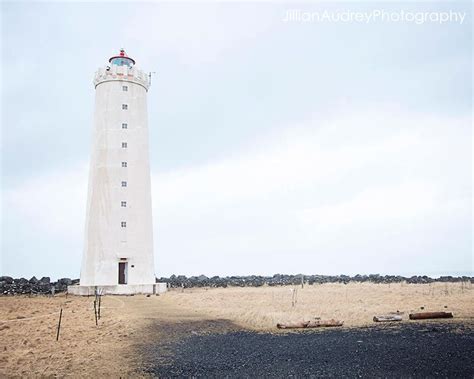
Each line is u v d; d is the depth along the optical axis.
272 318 29.00
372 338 22.34
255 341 22.09
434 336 22.61
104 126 51.09
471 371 16.47
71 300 41.44
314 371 16.64
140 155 51.75
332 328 25.62
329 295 45.28
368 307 34.09
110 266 48.16
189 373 16.62
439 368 16.84
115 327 25.83
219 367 17.36
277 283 69.81
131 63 55.56
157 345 21.30
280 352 19.62
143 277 49.44
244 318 29.50
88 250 49.16
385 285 62.50
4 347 20.78
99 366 17.61
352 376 15.97
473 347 20.09
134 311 32.88
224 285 65.75
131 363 18.05
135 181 50.69
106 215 49.06
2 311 33.34
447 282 70.88
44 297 45.06
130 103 52.09
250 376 16.14
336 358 18.44
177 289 58.09
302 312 31.75
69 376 16.34
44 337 23.12
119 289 46.84
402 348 20.03
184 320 28.59
